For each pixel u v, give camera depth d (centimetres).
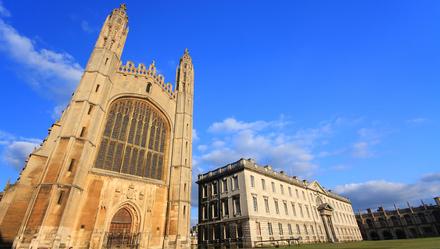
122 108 2866
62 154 2117
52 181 1989
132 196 2528
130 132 2825
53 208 1880
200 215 4703
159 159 3022
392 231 8381
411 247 1808
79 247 1992
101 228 2188
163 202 2802
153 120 3156
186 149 3284
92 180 2286
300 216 4906
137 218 2502
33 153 2420
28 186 2270
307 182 5916
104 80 2636
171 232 2645
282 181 4953
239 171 4247
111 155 2544
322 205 5628
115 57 2919
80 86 2502
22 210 2167
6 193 2289
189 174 3125
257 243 3556
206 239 4356
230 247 3791
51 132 2661
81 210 2116
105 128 2595
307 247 2862
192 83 4022
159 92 3341
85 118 2348
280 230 4156
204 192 4847
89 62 2691
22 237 1733
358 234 7500
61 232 1828
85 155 2216
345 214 7338
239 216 3869
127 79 3008
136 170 2709
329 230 5638
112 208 2331
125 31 3238
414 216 8088
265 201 4222
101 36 2922
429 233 7612
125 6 3353
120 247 2248
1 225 2044
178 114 3491
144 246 2416
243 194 3962
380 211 8919
